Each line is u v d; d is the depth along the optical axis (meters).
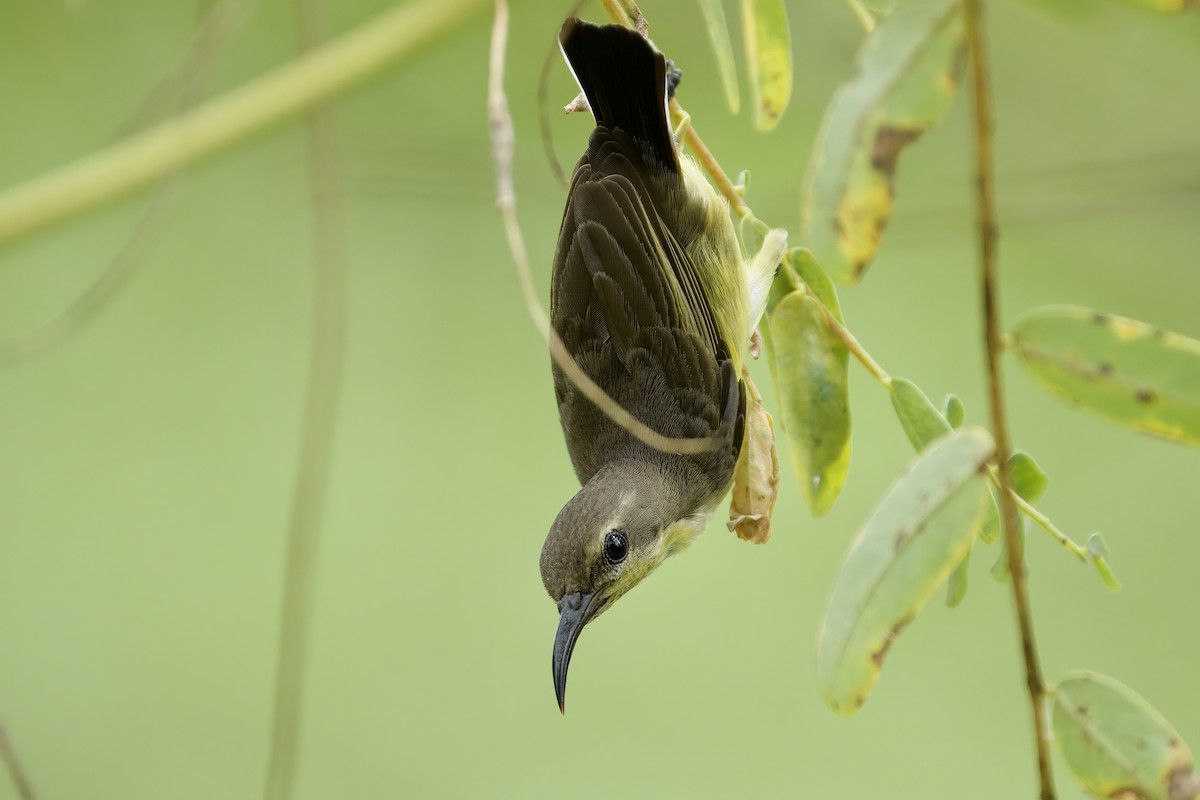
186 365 12.84
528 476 12.61
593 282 8.71
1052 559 12.34
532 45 12.11
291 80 4.75
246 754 12.16
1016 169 12.08
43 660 12.20
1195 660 11.96
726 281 8.70
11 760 6.31
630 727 12.03
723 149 12.12
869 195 5.02
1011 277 12.94
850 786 11.73
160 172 4.73
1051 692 5.21
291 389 12.91
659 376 8.94
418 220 12.51
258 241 12.62
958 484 5.08
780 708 12.09
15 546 12.37
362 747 11.86
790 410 6.97
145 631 12.35
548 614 12.33
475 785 11.81
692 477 9.08
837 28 12.04
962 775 11.82
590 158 8.69
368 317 12.46
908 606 5.02
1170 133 12.16
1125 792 5.10
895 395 6.75
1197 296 12.84
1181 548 12.16
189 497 12.73
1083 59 12.18
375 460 12.38
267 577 12.61
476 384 12.62
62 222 4.71
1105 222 12.02
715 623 12.24
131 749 12.09
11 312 12.62
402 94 11.92
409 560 12.31
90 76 12.47
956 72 5.00
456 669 12.16
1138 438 12.62
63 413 12.67
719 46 6.45
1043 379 5.33
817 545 12.35
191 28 12.62
